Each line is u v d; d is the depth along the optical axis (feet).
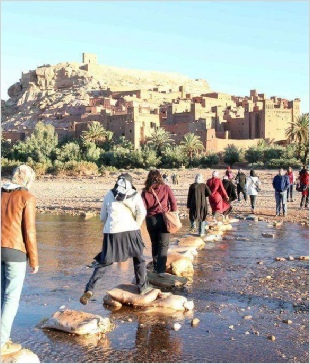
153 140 303.48
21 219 16.96
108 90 578.66
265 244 40.50
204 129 347.77
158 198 27.04
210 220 55.72
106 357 17.04
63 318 19.63
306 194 72.38
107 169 237.45
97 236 44.68
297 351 17.66
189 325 20.31
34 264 17.07
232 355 17.28
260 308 22.58
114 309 22.45
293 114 365.40
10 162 268.41
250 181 66.03
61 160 289.12
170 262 28.91
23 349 16.93
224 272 29.94
